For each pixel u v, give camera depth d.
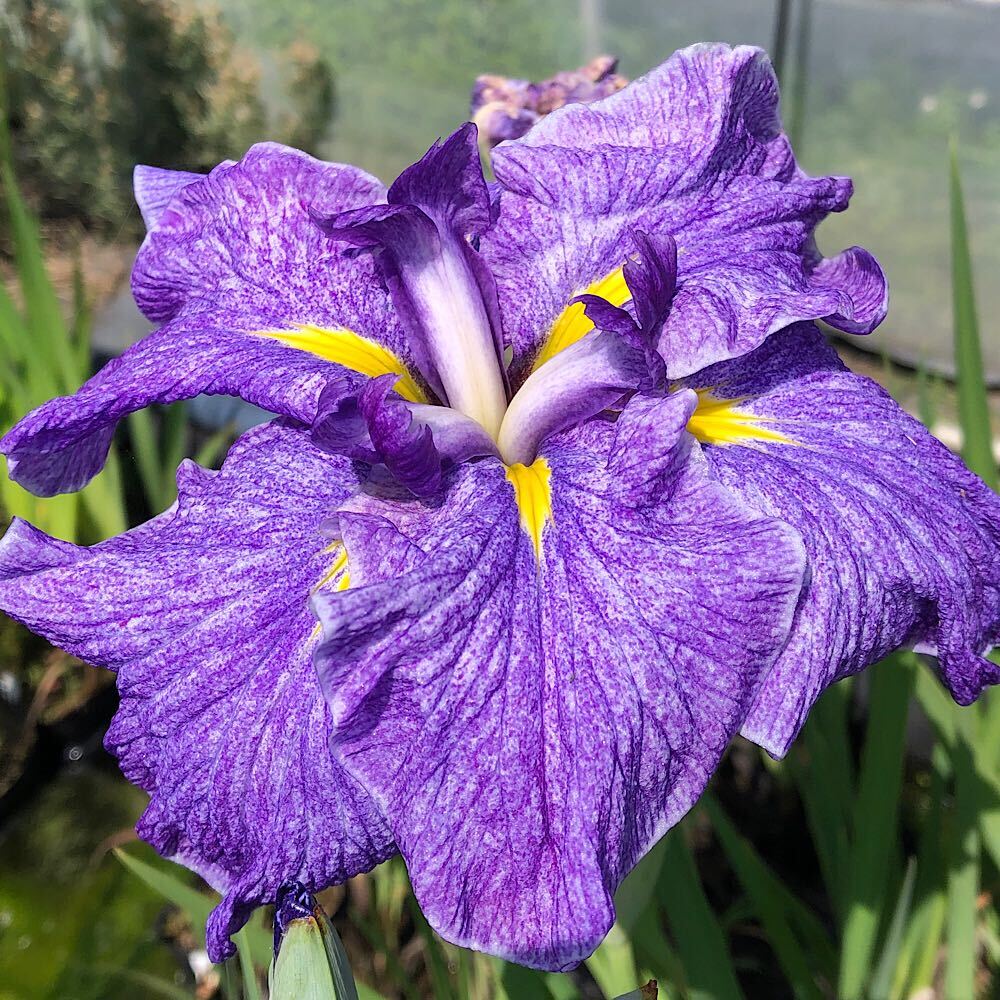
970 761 0.30
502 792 0.15
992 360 0.78
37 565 0.19
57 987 0.39
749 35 0.83
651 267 0.18
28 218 0.47
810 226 0.23
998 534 0.20
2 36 1.02
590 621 0.16
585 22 0.90
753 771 0.46
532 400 0.20
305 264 0.22
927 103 0.78
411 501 0.19
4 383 0.47
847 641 0.18
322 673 0.15
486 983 0.34
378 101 1.03
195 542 0.20
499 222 0.22
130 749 0.19
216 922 0.18
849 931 0.29
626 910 0.22
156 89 1.04
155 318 0.23
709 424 0.21
